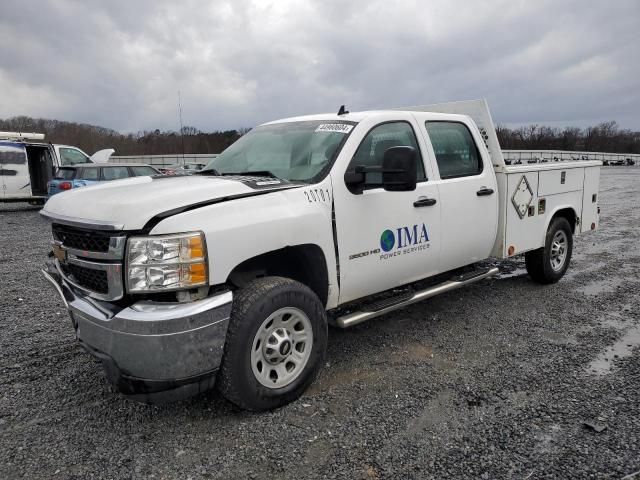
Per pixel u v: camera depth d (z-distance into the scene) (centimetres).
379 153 399
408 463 261
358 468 258
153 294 280
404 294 428
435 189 433
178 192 297
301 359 329
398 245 401
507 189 510
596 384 347
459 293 582
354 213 366
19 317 514
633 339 433
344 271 363
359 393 341
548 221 577
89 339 291
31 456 272
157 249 269
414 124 436
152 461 268
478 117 522
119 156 4834
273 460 267
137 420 310
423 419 305
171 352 268
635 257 778
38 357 410
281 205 322
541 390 340
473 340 437
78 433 296
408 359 398
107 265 279
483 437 284
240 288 312
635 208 1477
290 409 320
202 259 276
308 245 340
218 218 288
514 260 766
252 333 297
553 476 248
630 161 6962
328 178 354
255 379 303
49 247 950
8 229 1216
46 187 1744
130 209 278
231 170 408
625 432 286
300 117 452
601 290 590
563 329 461
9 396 342
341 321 365
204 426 302
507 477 248
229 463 265
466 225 467
